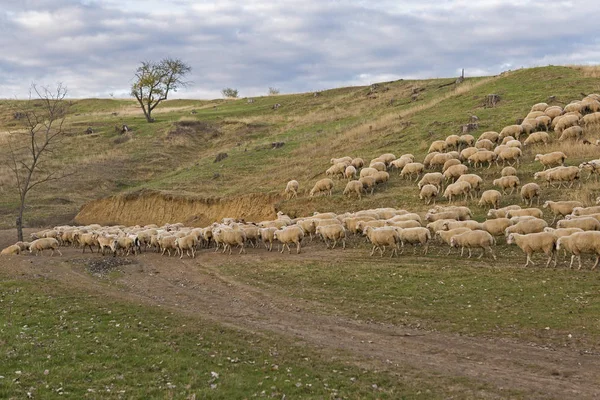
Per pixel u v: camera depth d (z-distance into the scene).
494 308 15.82
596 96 37.06
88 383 10.56
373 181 32.44
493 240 20.78
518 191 28.11
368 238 24.56
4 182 52.41
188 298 18.97
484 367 11.95
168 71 73.12
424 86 63.97
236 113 75.56
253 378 11.20
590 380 11.05
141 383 10.65
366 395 10.43
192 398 9.88
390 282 18.94
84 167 56.09
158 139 63.59
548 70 50.28
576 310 15.03
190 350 12.92
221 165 48.62
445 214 25.03
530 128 34.53
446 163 31.98
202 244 28.44
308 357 12.71
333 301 17.59
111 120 75.25
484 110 42.03
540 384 10.92
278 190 37.72
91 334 14.07
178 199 41.34
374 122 49.12
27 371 10.99
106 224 42.91
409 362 12.38
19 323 15.11
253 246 26.91
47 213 45.94
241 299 18.48
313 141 49.84
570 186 27.22
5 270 24.28
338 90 79.75
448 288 17.83
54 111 41.34
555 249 19.12
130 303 17.83
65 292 19.50
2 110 87.50
